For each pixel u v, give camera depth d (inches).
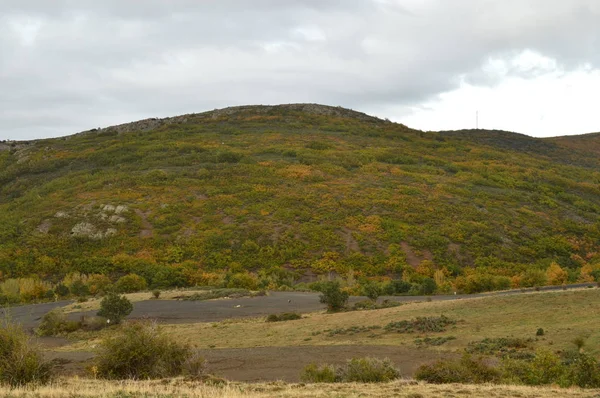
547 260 3902.6
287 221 4394.7
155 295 2647.6
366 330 1525.6
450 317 1529.3
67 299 2979.8
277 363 1190.3
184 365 854.5
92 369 827.4
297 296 2618.1
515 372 843.4
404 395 610.2
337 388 689.6
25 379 661.9
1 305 2805.1
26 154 7775.6
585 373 780.6
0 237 4087.1
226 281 3193.9
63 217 4458.7
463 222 4419.3
